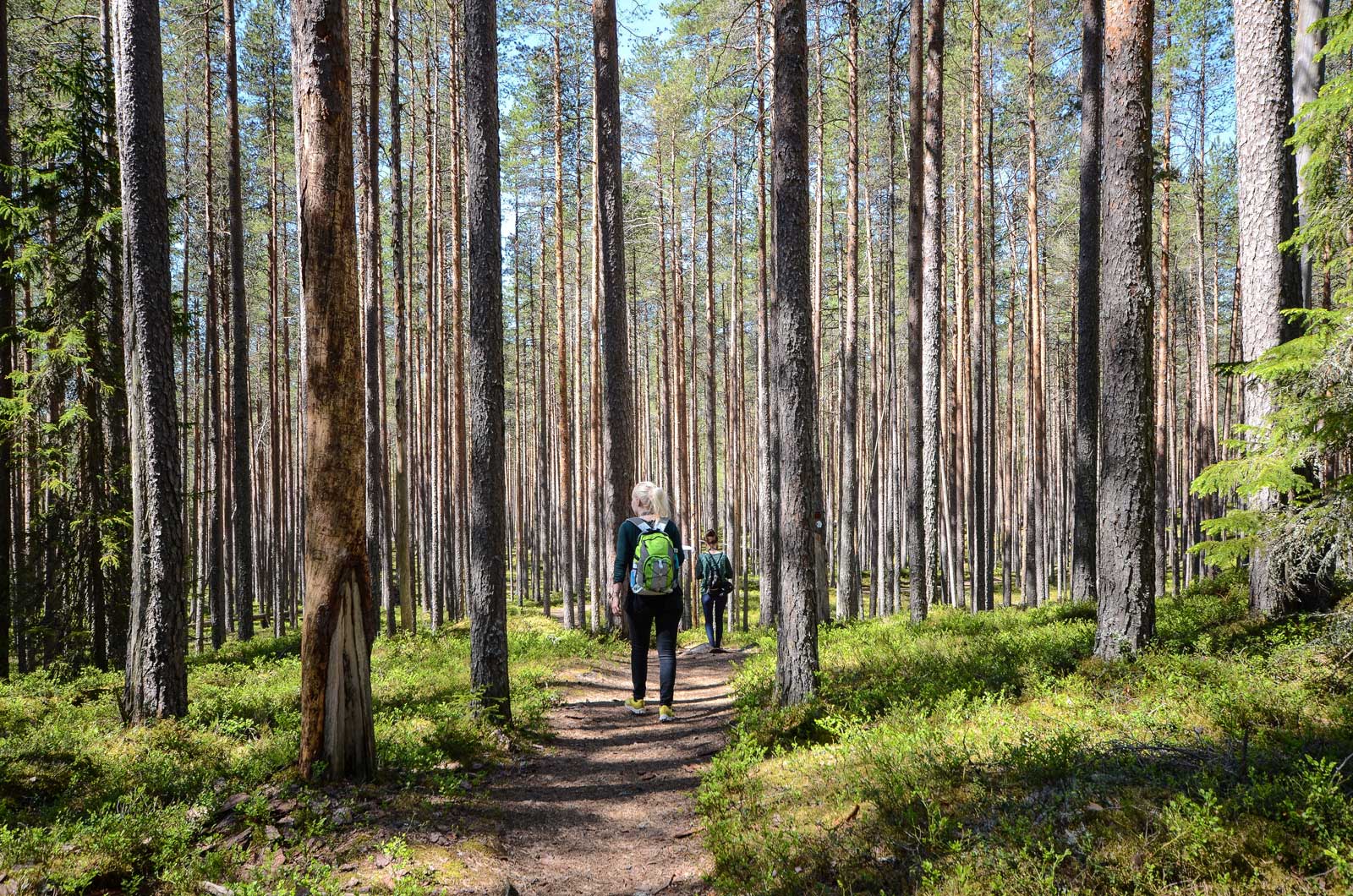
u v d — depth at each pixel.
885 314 33.72
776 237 7.31
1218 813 3.51
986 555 22.30
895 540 21.77
